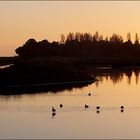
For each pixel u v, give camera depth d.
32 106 116.44
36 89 160.25
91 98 134.75
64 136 82.06
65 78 191.00
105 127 89.75
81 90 158.25
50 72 191.75
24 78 176.88
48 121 95.94
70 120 97.00
